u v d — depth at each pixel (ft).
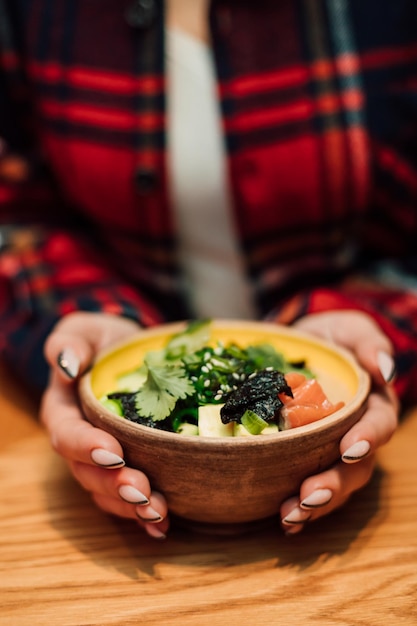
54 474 1.51
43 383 1.69
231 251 2.07
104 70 1.86
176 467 1.16
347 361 1.37
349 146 1.86
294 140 1.84
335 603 1.19
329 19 1.81
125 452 1.21
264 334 1.52
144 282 2.11
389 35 1.84
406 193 1.97
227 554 1.29
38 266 1.89
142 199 1.94
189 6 1.91
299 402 1.21
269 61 1.81
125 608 1.18
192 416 1.26
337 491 1.22
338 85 1.83
